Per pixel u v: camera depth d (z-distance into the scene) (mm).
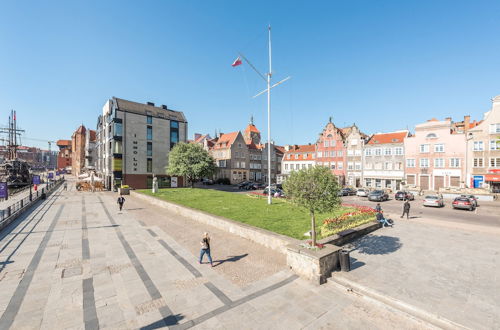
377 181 43938
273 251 10141
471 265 8469
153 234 13102
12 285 7344
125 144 40031
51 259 9477
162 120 44781
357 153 46562
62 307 6191
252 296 6711
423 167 38750
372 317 5758
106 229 14242
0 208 21750
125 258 9594
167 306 6258
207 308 6160
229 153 60031
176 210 19516
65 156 111125
